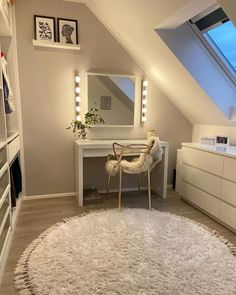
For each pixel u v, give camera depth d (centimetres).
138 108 332
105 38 303
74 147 307
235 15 154
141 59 308
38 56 282
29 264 171
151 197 317
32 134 293
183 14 201
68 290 145
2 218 178
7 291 148
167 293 143
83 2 287
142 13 227
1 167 182
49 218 248
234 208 221
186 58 253
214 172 246
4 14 205
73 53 294
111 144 285
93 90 308
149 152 261
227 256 181
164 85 323
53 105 296
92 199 290
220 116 292
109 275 158
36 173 302
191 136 366
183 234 212
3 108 189
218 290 147
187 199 298
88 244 194
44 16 276
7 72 242
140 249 187
